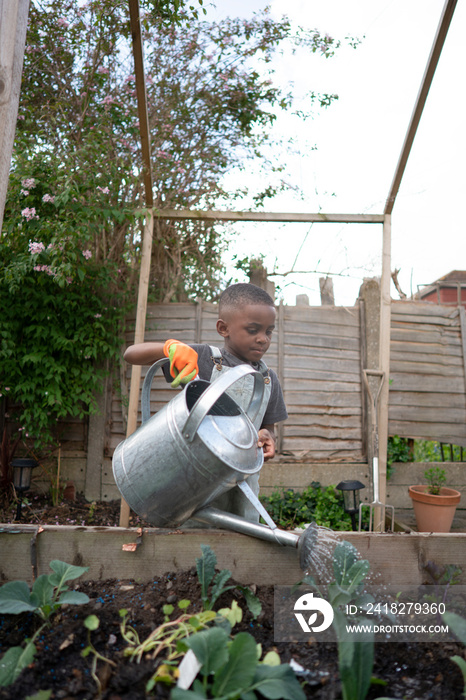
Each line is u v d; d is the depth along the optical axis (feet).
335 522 11.34
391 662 3.28
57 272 9.88
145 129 9.43
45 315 11.48
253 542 4.36
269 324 4.90
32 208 9.59
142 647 3.09
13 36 4.00
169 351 4.18
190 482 3.76
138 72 8.53
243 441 3.91
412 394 13.74
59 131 11.85
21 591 3.47
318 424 13.19
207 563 3.82
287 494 12.17
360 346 13.57
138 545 4.33
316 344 13.38
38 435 11.62
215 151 13.19
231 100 12.92
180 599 3.88
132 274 12.85
